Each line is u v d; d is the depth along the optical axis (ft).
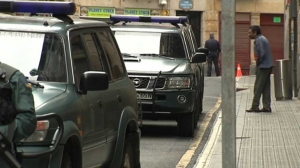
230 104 58.75
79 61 62.54
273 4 358.23
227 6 57.82
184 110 114.42
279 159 92.17
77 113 57.21
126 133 71.72
